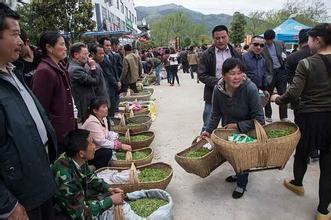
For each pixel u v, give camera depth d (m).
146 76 15.30
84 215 2.78
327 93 3.31
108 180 3.76
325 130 3.34
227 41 4.86
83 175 2.99
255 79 6.20
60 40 3.49
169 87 14.55
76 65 5.01
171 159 5.37
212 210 3.76
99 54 6.07
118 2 38.47
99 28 24.98
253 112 3.79
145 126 6.01
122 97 8.91
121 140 5.14
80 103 5.04
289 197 3.98
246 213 3.67
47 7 11.59
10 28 1.95
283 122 3.85
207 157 3.86
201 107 9.62
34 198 2.04
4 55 1.97
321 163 3.41
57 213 2.70
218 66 4.90
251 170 3.49
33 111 2.18
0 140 1.89
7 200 1.86
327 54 3.31
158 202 3.40
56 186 2.33
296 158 3.91
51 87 3.34
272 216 3.58
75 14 12.05
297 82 3.35
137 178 3.69
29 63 3.92
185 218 3.62
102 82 5.71
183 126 7.45
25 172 1.97
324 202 3.38
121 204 3.05
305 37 5.36
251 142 3.33
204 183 4.43
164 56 15.70
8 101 1.93
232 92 3.80
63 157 2.78
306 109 3.41
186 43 53.12
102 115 4.51
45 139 2.27
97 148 4.35
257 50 6.09
